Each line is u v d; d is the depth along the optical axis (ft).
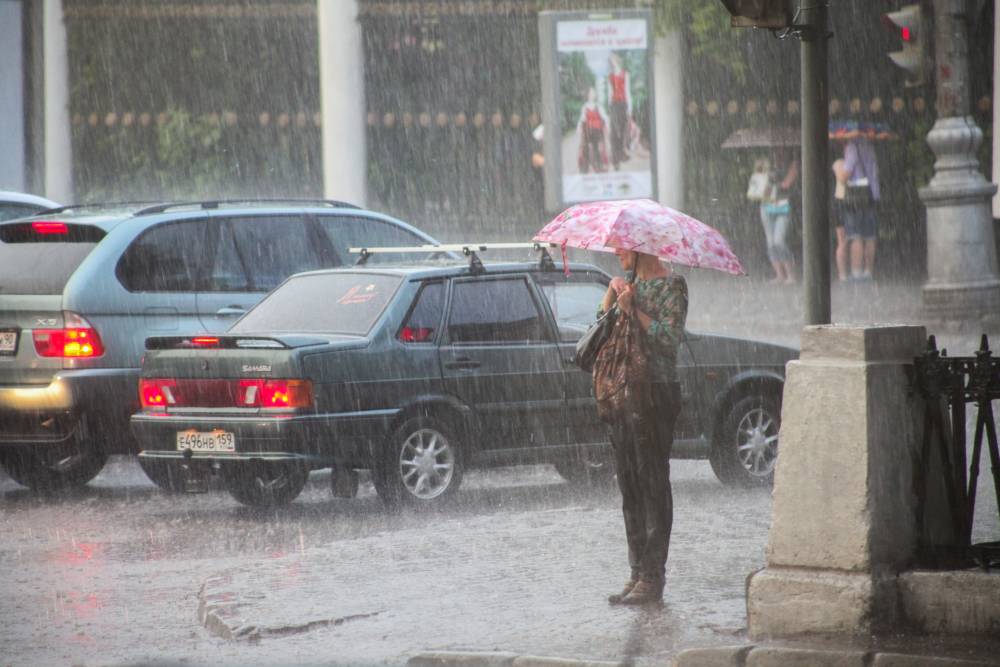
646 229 70.44
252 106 260.01
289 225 120.98
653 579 70.64
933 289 181.57
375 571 79.51
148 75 258.16
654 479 70.90
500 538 87.45
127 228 113.29
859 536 62.13
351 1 223.71
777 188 235.81
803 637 62.85
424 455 101.81
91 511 105.40
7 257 114.62
